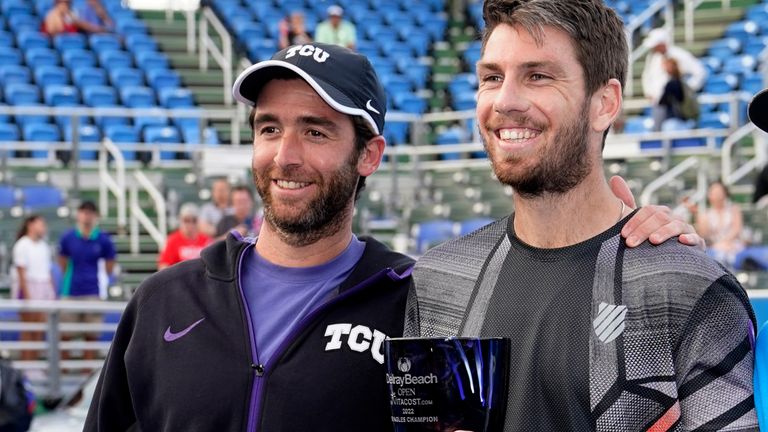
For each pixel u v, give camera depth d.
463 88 21.91
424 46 23.98
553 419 3.10
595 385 3.06
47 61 21.84
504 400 3.08
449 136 18.25
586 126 3.21
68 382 11.46
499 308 3.26
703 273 3.09
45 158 18.19
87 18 23.25
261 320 3.74
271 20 24.69
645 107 19.31
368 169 3.83
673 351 3.05
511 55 3.19
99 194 17.00
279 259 3.79
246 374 3.63
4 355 11.69
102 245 13.00
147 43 22.86
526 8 3.18
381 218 15.97
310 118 3.67
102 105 20.36
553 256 3.24
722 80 20.12
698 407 3.02
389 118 17.30
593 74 3.20
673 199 14.99
